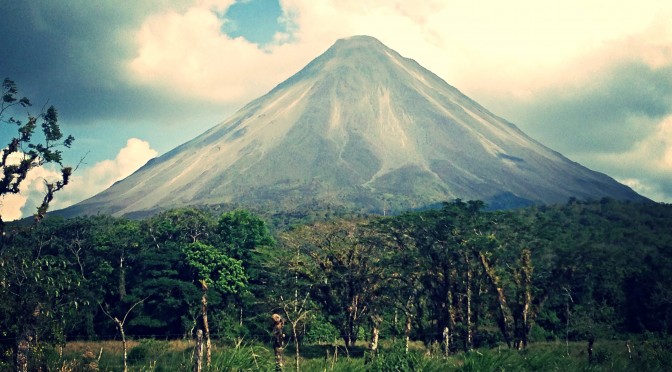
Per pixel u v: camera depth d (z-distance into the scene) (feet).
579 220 326.65
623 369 90.33
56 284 92.73
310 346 170.71
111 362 105.09
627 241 231.09
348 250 171.32
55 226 219.41
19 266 89.76
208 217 249.75
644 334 179.22
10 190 100.12
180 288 188.24
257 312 192.13
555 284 177.17
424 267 163.63
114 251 213.05
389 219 173.99
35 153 102.63
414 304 182.50
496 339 179.11
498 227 180.45
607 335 185.26
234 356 69.31
